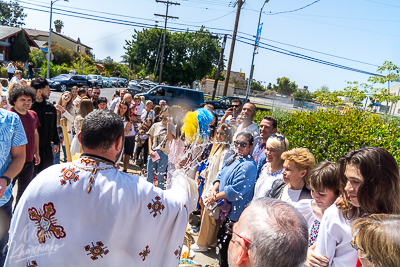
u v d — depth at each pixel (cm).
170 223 136
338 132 404
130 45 3688
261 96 3203
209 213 296
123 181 127
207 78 5244
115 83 4038
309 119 516
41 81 396
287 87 5981
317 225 198
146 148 610
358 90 1243
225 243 262
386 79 1148
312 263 162
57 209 118
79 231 119
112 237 120
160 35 3534
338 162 181
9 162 235
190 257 230
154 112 693
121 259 126
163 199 133
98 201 119
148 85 2817
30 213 121
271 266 92
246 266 98
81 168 124
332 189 181
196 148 297
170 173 202
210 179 314
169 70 3572
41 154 407
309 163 218
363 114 605
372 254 104
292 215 102
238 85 5309
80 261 119
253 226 99
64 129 328
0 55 2600
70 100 522
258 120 666
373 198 144
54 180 121
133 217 124
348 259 152
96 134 125
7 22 5350
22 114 327
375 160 144
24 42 3312
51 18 2412
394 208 144
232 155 285
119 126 131
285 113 732
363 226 112
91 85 2575
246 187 257
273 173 261
